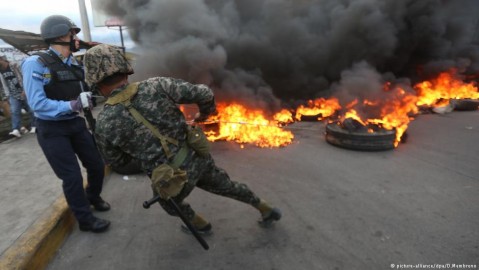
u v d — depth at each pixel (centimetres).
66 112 240
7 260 221
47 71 245
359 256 241
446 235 262
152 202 206
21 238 246
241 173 404
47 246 249
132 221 301
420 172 392
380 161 432
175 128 211
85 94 238
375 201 323
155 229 287
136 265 240
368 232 271
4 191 341
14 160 446
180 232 281
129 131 199
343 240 261
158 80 209
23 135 598
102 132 199
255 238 268
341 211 306
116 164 223
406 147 488
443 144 496
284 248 254
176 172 206
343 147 486
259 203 271
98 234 281
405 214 296
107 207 321
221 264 238
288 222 291
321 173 397
